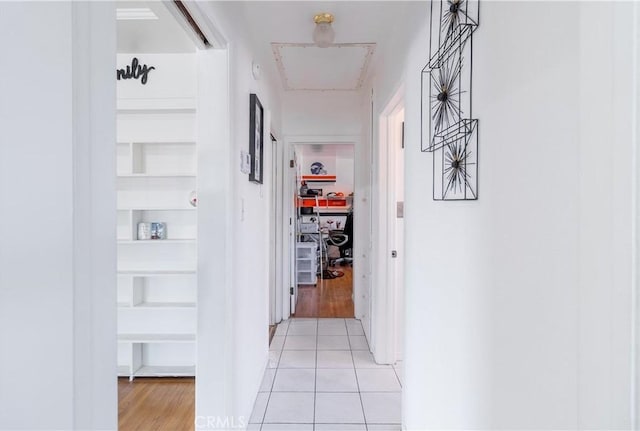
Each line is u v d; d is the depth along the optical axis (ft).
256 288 7.70
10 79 1.52
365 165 11.59
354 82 11.29
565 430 2.25
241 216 6.18
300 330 11.68
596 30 1.76
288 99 12.54
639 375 1.56
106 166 2.24
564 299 2.26
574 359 2.17
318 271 21.58
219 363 5.15
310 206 26.71
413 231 5.94
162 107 8.32
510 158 2.93
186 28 4.52
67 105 1.85
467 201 3.76
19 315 1.58
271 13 7.01
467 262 3.75
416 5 5.80
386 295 9.09
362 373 8.59
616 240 1.65
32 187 1.64
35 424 1.66
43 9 1.69
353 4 6.65
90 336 2.08
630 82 1.57
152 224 8.64
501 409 3.06
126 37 7.55
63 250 1.83
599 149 1.75
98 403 2.16
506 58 2.98
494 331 3.18
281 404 7.23
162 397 7.68
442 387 4.45
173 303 8.82
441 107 4.58
